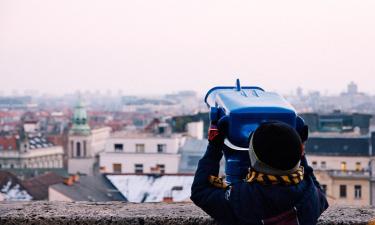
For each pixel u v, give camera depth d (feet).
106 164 252.21
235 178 11.58
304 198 10.86
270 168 10.74
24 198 198.29
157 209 15.88
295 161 10.68
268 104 11.61
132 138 252.01
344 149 249.75
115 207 16.21
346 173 213.25
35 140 491.31
